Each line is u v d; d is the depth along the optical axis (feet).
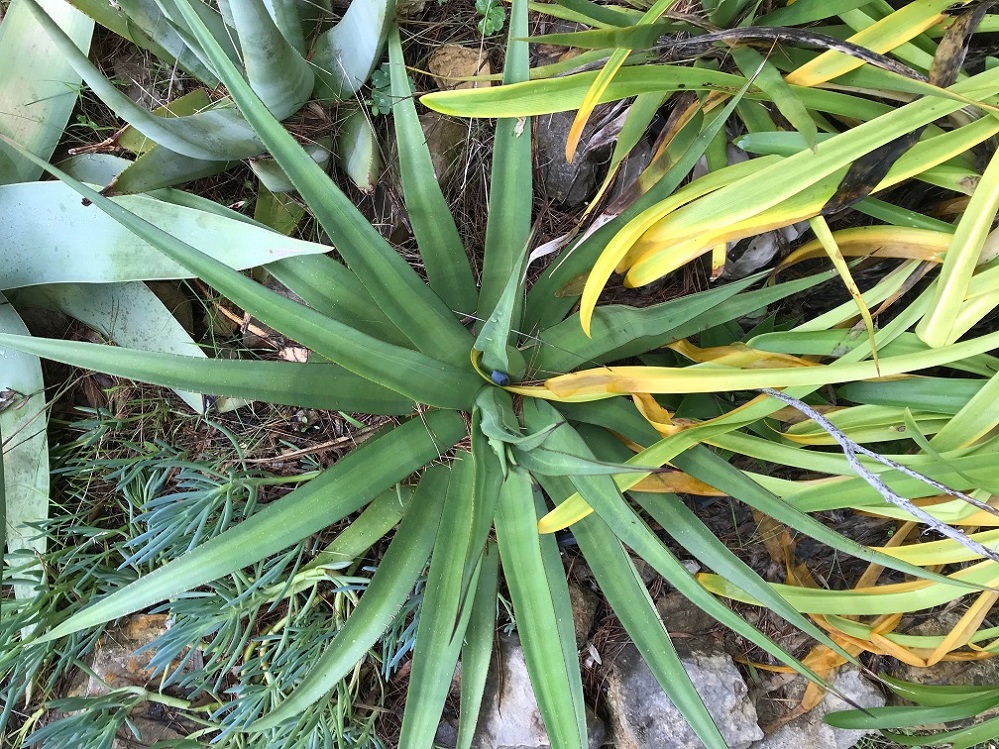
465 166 3.51
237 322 3.60
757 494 2.95
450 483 2.95
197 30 2.32
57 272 3.24
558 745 2.76
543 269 3.50
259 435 3.65
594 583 3.91
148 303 3.46
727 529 3.89
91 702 3.56
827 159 2.69
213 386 2.58
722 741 2.76
